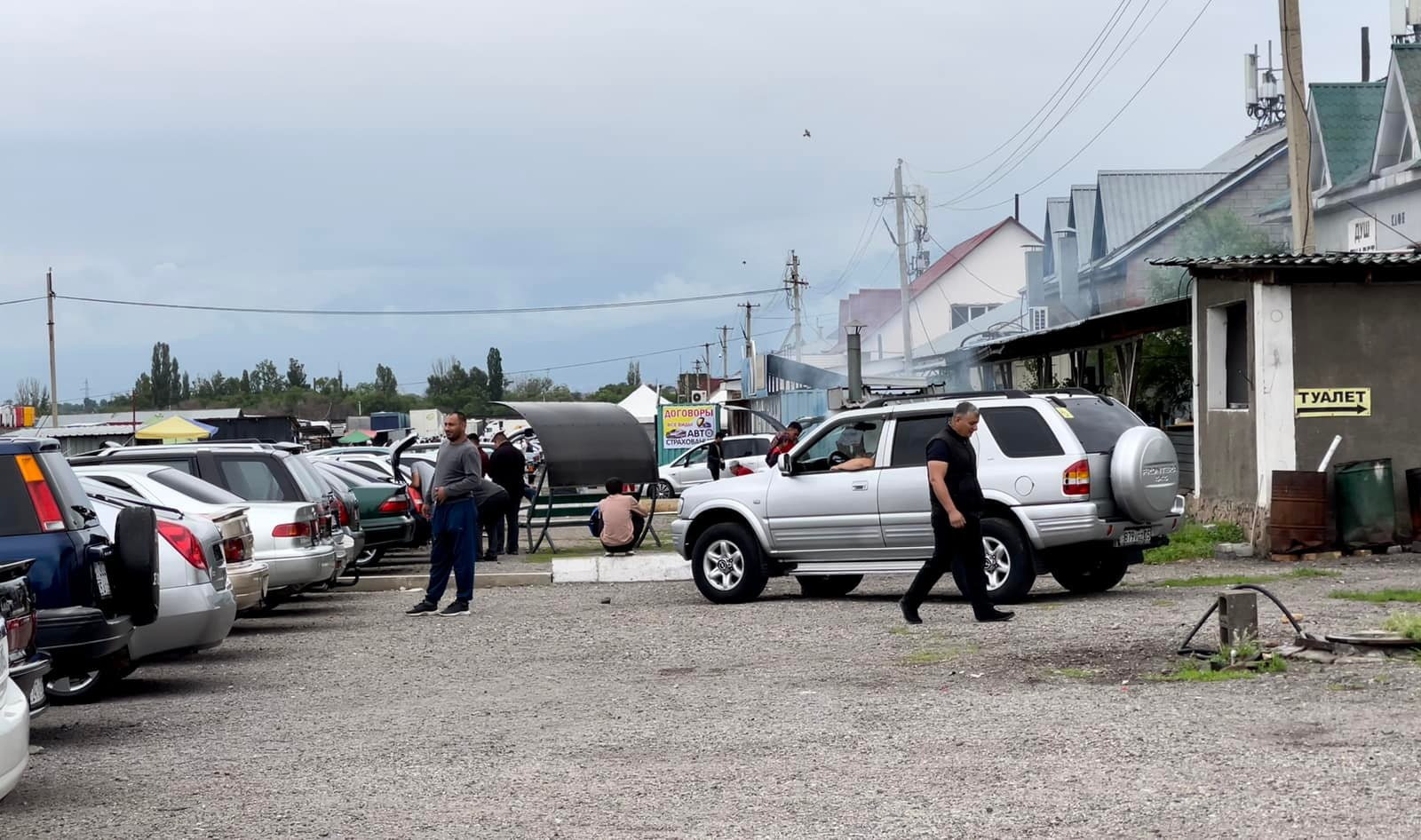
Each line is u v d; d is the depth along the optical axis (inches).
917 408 647.8
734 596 676.1
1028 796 272.8
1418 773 274.4
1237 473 808.3
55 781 328.5
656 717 382.0
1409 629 414.3
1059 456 601.0
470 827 270.4
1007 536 600.7
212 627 469.7
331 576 675.4
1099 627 508.7
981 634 511.2
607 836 259.6
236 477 676.7
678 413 1844.2
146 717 418.3
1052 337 1139.9
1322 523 741.3
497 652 538.6
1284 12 908.6
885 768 304.7
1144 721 338.3
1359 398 775.7
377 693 448.8
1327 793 262.7
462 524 681.0
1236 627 423.2
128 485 591.2
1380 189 1334.9
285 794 305.6
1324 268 767.1
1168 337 1273.4
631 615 642.8
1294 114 910.4
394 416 3019.2
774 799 281.6
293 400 5418.3
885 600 660.1
